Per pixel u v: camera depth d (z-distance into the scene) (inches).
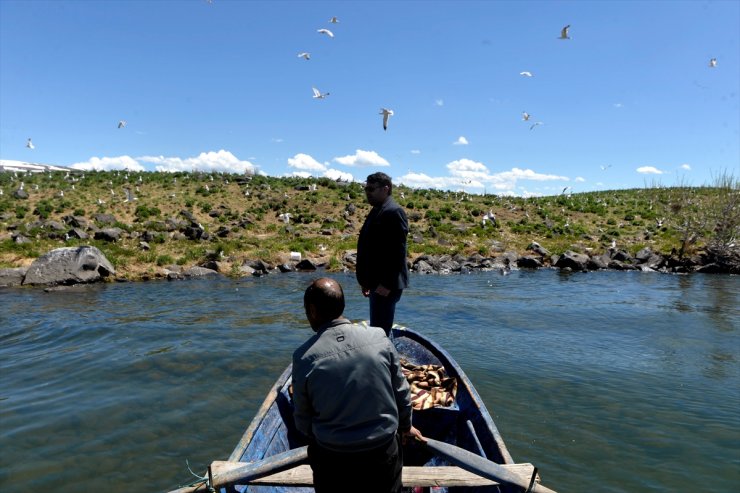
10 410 283.9
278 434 181.3
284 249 1056.2
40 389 318.7
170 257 901.8
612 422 273.0
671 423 272.2
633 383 336.2
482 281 849.5
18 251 868.6
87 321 506.0
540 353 407.2
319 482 111.8
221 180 2049.7
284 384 206.8
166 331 469.4
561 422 272.2
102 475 215.6
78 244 941.2
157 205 1488.7
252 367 366.3
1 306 581.3
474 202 1937.7
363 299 655.8
